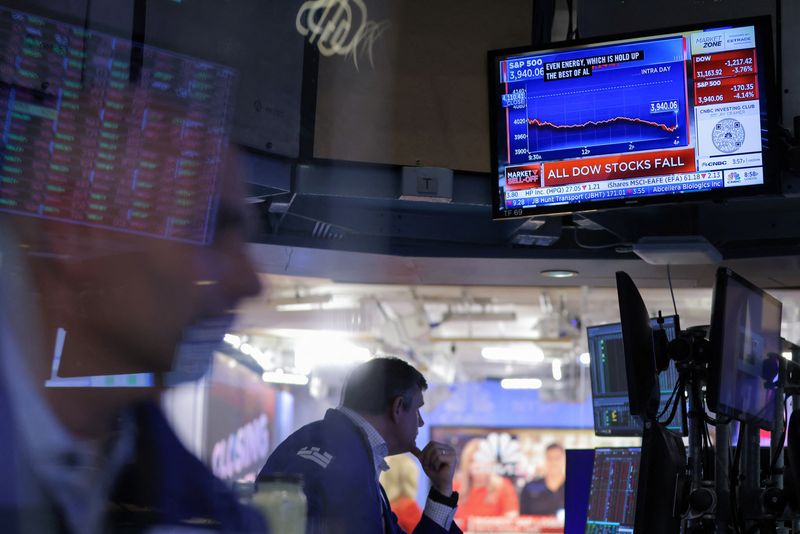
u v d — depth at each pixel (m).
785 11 3.68
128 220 0.56
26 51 1.03
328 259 4.22
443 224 4.23
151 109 0.65
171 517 0.47
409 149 3.74
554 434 15.07
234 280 0.59
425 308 9.66
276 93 3.42
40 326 0.47
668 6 3.74
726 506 2.54
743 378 2.59
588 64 3.36
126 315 0.52
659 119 3.29
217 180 0.61
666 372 3.49
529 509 15.00
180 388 0.53
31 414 0.44
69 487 0.44
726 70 3.26
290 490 0.56
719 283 2.45
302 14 3.50
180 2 2.99
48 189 0.57
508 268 4.42
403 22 3.78
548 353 12.72
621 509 3.40
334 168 3.63
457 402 15.23
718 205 4.20
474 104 3.82
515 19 3.87
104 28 2.55
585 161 3.34
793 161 3.45
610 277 4.59
